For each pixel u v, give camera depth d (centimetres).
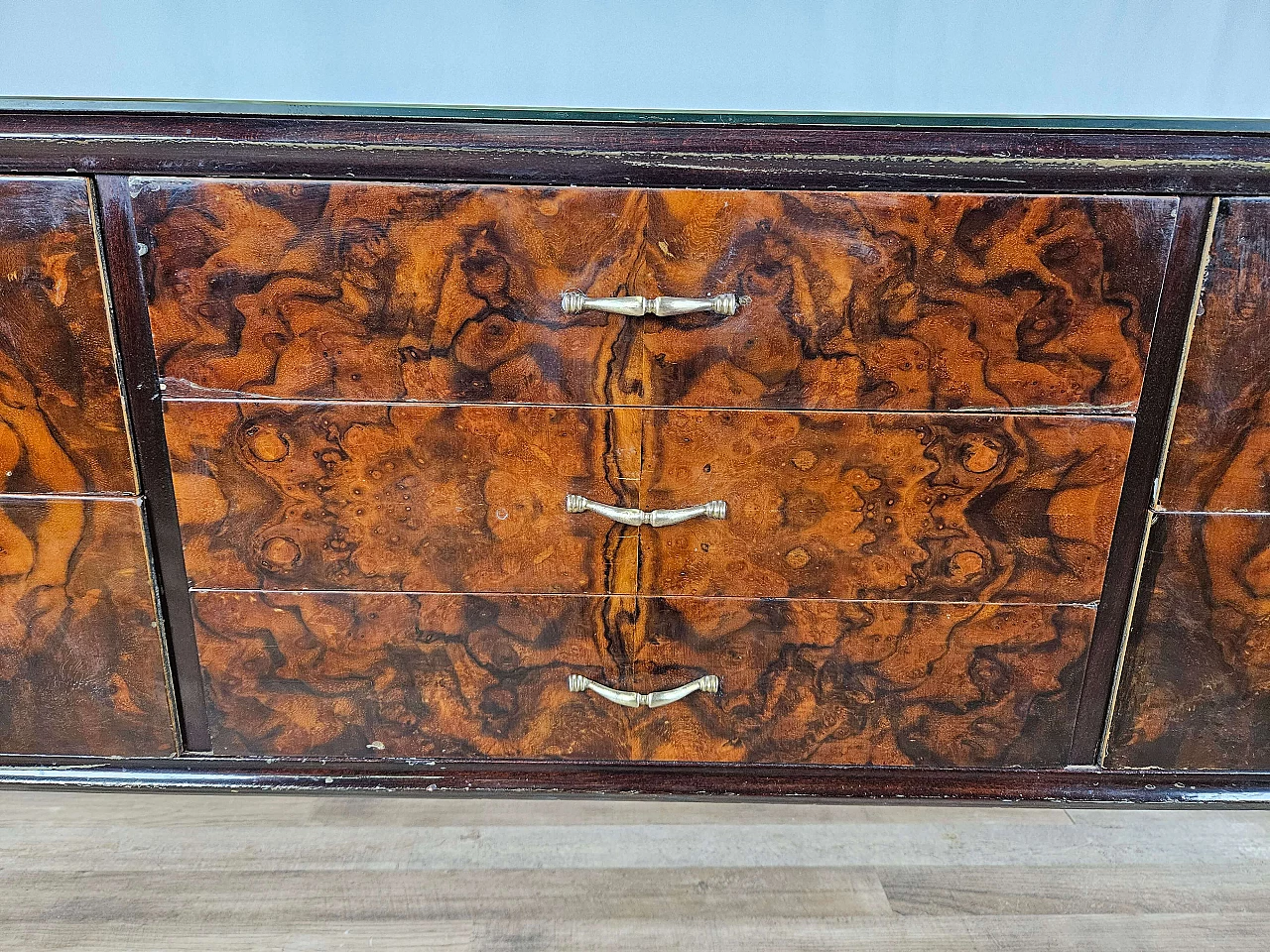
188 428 67
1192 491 67
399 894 72
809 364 64
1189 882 75
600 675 74
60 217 62
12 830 78
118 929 68
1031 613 71
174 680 74
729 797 76
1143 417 65
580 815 82
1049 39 77
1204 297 62
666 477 68
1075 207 60
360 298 64
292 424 67
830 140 60
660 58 78
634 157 60
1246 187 60
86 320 64
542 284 63
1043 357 64
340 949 66
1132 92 79
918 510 68
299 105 60
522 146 60
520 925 69
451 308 64
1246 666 72
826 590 71
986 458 66
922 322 63
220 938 67
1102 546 68
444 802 84
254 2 76
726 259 62
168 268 63
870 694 73
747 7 76
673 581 71
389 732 75
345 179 61
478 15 77
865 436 66
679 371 65
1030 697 73
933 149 60
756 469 67
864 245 62
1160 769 75
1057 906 72
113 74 78
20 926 68
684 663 73
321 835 79
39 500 69
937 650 72
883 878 75
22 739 75
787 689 74
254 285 63
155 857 75
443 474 68
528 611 72
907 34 77
